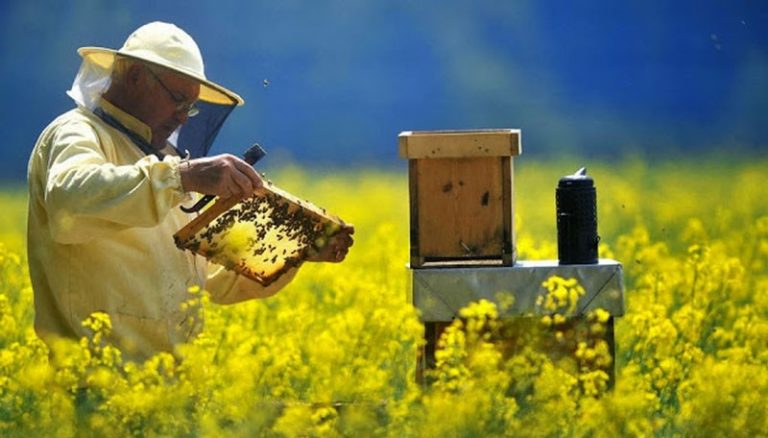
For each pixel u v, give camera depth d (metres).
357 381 12.30
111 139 13.17
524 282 13.06
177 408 11.70
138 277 13.09
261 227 12.82
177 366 13.37
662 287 16.92
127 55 13.08
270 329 16.67
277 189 12.70
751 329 14.51
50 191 12.35
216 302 14.32
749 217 30.77
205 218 12.40
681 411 12.15
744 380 11.74
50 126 13.16
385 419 11.88
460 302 13.05
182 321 13.42
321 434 11.34
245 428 11.40
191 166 12.30
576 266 13.15
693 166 47.75
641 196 36.81
